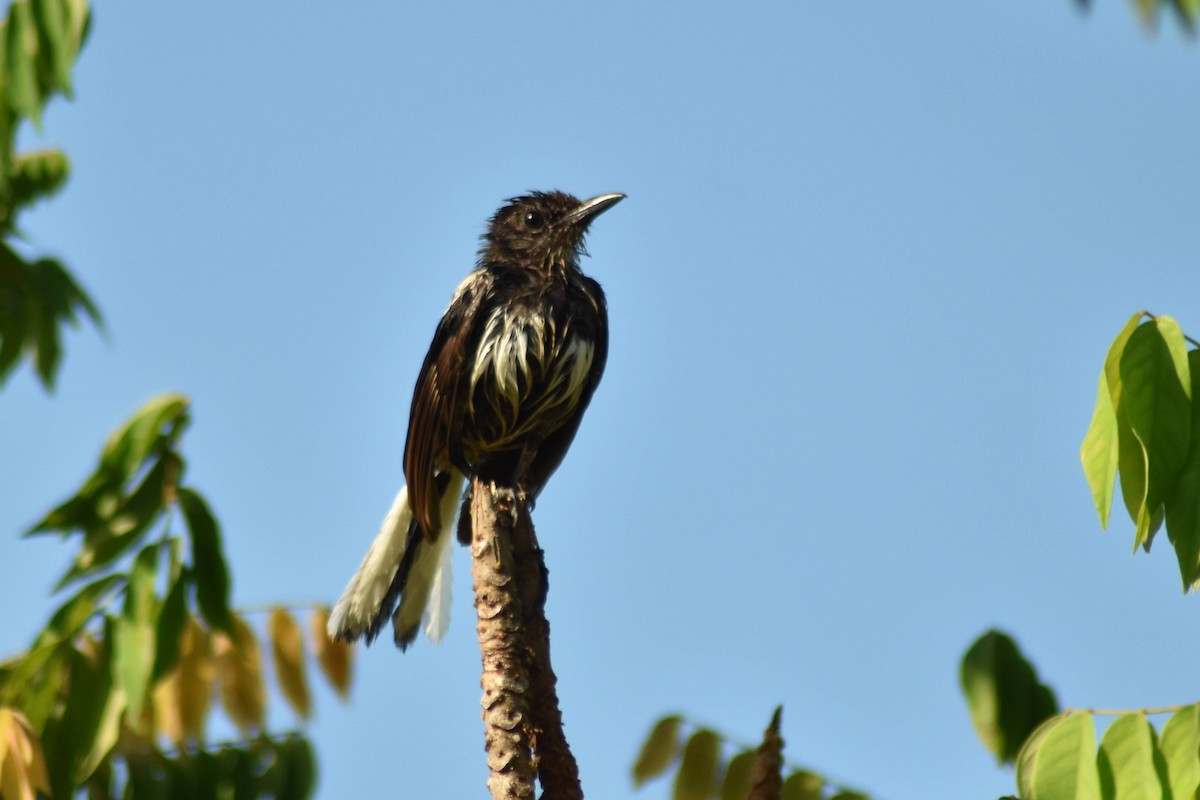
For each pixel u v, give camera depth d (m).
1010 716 9.16
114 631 9.99
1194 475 8.40
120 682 9.82
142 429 10.04
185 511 10.08
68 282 13.53
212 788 11.34
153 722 11.31
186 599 9.99
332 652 11.86
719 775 9.83
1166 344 8.41
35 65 11.53
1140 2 7.93
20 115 11.75
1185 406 8.39
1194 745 8.19
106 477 10.05
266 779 11.41
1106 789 8.34
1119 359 8.45
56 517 10.05
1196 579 8.38
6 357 13.20
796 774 9.59
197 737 11.41
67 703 9.96
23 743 9.37
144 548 10.03
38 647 10.01
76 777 9.88
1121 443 8.52
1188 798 8.18
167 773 11.30
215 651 11.59
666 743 9.90
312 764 11.55
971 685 9.27
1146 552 8.57
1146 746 8.29
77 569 10.05
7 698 10.02
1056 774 8.33
